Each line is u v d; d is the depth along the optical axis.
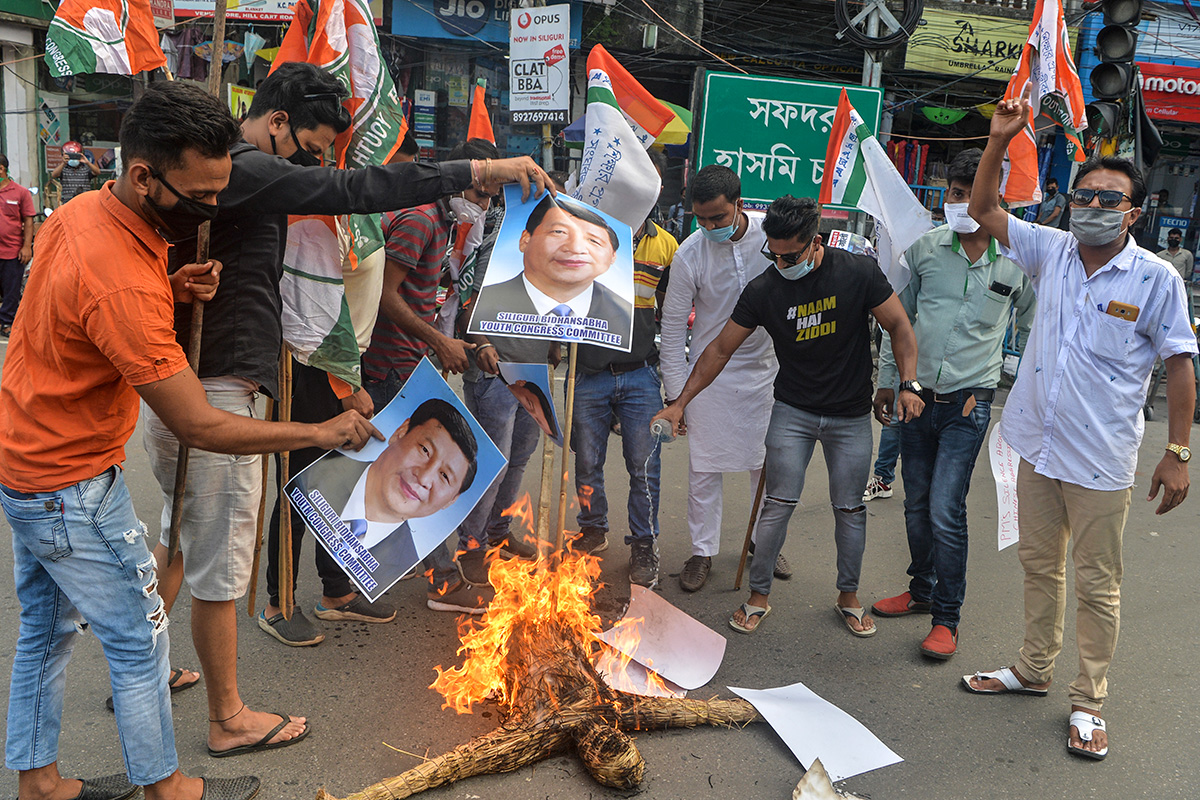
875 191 3.70
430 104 11.06
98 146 12.54
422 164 2.44
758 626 3.62
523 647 2.88
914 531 3.65
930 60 11.59
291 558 3.03
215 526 2.41
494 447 2.66
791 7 11.44
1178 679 3.30
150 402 1.97
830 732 2.80
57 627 2.21
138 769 2.17
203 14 10.67
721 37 11.49
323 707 2.86
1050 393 2.87
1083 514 2.81
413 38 10.83
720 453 3.89
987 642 3.55
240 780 2.40
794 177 6.05
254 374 2.42
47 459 1.96
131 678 2.12
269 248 2.43
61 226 1.94
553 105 7.97
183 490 2.28
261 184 2.25
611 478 5.50
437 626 3.48
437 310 3.80
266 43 11.30
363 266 3.05
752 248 3.78
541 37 7.87
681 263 3.84
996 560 4.48
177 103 1.82
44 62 12.05
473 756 2.49
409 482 2.66
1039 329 2.95
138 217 1.93
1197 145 13.20
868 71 7.84
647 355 3.91
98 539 2.03
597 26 11.09
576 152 11.40
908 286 3.64
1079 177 2.74
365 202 2.36
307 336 2.81
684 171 11.31
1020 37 11.55
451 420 2.65
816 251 3.31
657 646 3.23
